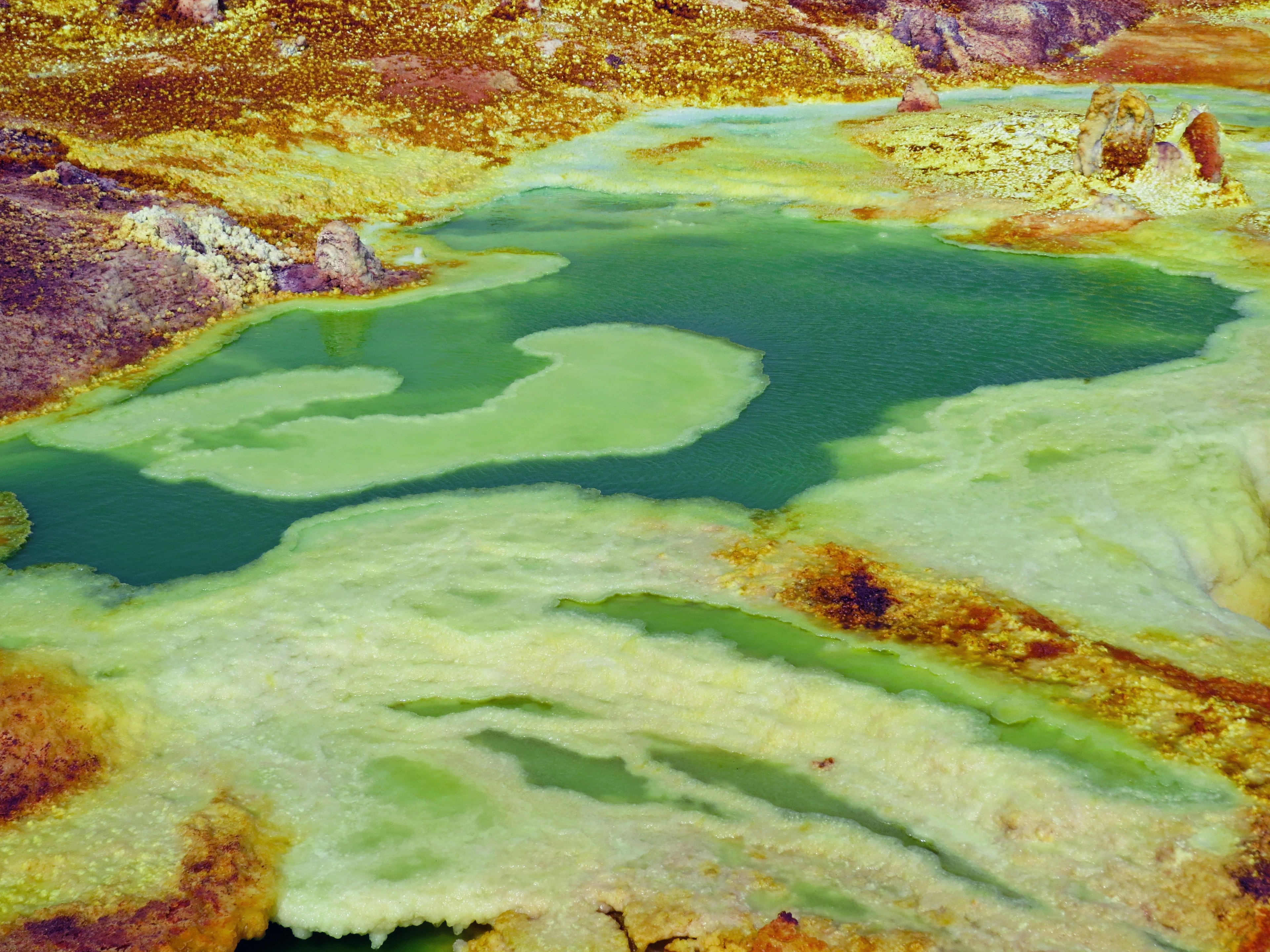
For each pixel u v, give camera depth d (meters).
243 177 28.36
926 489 14.60
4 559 13.95
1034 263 23.81
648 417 17.28
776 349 19.84
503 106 35.06
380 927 9.09
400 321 21.84
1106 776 9.68
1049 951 8.33
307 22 37.94
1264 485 15.12
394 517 14.55
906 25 42.31
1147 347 19.06
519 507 14.69
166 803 10.12
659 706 11.16
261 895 9.23
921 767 10.10
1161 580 12.44
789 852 9.38
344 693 11.52
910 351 19.42
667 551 13.41
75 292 20.72
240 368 19.80
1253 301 20.84
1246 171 27.73
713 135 34.25
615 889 9.03
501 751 10.65
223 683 11.55
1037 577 12.53
